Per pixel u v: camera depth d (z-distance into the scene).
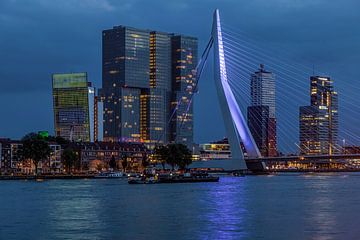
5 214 132.12
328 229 107.56
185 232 104.81
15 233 104.94
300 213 131.75
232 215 128.12
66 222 118.12
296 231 105.44
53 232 105.69
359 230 106.31
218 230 106.94
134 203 156.12
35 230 108.00
